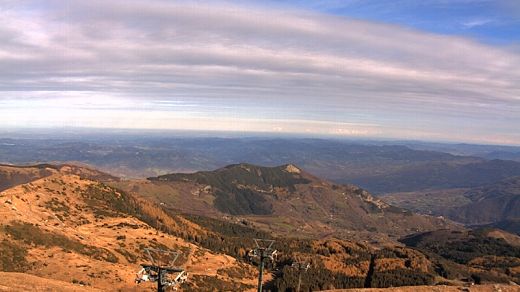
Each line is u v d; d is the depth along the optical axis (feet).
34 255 327.88
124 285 317.01
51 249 348.59
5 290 193.47
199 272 447.83
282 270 556.92
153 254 441.68
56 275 304.50
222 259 528.22
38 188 540.11
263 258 226.58
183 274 146.92
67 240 379.55
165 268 145.28
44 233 370.94
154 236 504.84
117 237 459.32
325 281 531.91
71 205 540.93
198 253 513.04
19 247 330.13
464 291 197.88
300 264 424.46
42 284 212.43
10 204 421.59
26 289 200.54
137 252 432.66
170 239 522.47
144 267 146.30
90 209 546.67
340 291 201.57
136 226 523.70
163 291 144.66
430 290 197.98
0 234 336.29
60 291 207.62
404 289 199.82
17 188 505.25
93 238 428.56
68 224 463.01
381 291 197.98
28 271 301.63
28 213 434.30
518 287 205.98
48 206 498.69
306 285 493.36
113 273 334.24
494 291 197.67
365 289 201.98
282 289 470.80
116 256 395.75
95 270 328.08
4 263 299.58
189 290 367.86
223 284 424.05
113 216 547.90
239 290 424.87
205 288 392.47
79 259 345.10
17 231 353.10
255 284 476.13
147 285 325.83
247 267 539.29
